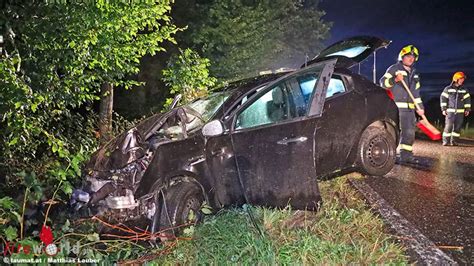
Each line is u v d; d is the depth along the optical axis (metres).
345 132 6.73
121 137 6.06
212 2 16.33
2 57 7.27
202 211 5.65
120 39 9.77
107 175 5.67
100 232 5.42
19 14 8.05
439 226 5.62
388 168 7.32
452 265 4.55
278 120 6.09
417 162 9.38
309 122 5.70
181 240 5.34
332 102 6.63
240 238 5.07
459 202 6.52
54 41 8.64
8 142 8.24
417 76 8.91
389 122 7.29
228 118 5.91
